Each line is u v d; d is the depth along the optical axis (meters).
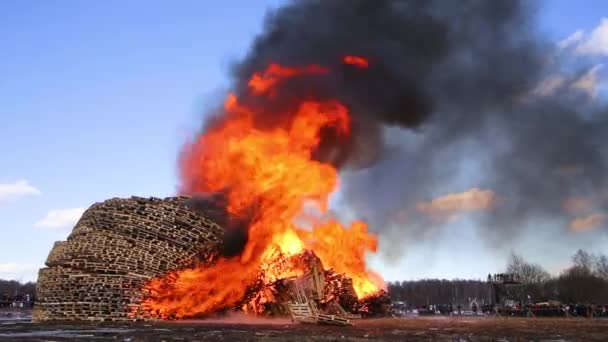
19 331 27.30
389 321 41.66
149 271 39.16
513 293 79.69
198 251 41.09
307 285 42.06
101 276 38.38
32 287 133.50
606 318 50.44
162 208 41.06
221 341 21.44
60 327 30.62
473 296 144.12
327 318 33.69
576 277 92.69
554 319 47.19
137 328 29.80
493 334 26.41
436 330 29.28
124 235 39.94
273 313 42.34
